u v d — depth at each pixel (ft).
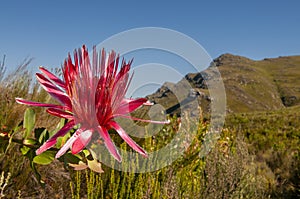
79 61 2.62
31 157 2.97
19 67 11.59
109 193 9.25
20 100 2.62
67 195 9.95
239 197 13.01
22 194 8.75
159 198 9.04
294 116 55.67
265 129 41.24
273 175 19.93
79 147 2.52
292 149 28.04
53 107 2.64
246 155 16.56
